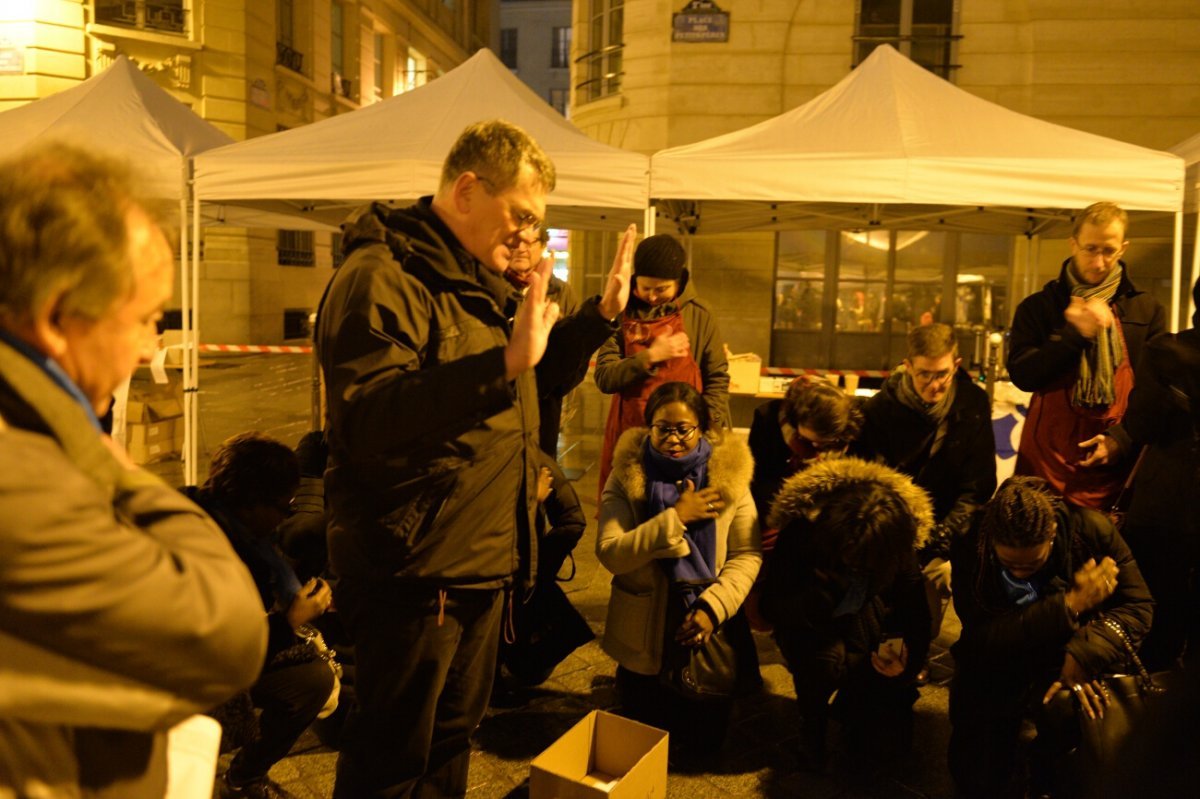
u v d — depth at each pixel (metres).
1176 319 4.29
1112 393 3.28
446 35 30.94
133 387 7.10
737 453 2.93
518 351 1.58
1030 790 2.68
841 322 11.52
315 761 2.88
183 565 0.86
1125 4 10.88
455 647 1.99
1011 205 4.29
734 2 11.47
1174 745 1.45
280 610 2.46
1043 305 3.46
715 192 4.44
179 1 17.77
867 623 2.83
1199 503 2.75
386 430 1.62
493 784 2.78
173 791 1.02
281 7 20.34
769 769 2.90
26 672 0.79
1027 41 11.09
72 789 0.86
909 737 2.95
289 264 20.80
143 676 0.82
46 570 0.75
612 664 3.68
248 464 2.45
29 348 0.84
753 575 2.90
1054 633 2.56
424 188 4.62
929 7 11.24
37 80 16.72
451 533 1.89
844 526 2.68
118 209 0.86
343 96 23.17
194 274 5.21
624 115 12.12
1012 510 2.60
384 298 1.76
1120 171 4.23
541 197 1.92
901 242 11.30
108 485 0.87
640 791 2.39
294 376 14.34
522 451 1.99
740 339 11.59
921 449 3.25
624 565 2.84
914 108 4.86
